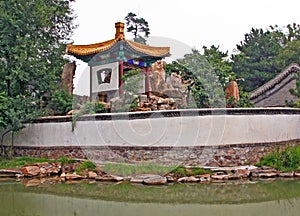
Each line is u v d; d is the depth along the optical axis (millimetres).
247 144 13141
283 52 34344
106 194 10242
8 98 15586
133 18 21484
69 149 14867
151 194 10125
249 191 10211
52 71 17766
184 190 10523
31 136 16109
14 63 16125
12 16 16047
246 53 37656
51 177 13289
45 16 17703
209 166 12758
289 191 10102
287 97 25172
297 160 13102
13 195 10273
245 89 34375
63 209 8562
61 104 17266
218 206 8695
